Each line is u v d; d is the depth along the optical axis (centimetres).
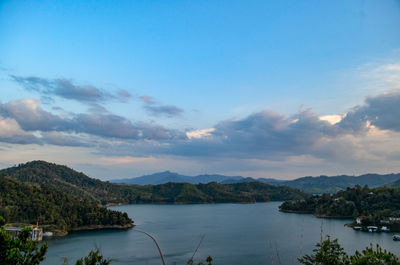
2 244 2814
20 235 2991
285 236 19300
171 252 14900
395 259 2884
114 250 15400
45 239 19062
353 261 2941
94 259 3034
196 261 12788
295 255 13675
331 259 3334
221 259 13388
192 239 18750
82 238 19562
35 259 2895
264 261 12912
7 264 2719
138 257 13788
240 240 18075
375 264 2852
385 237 18900
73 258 13025
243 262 12838
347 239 18138
